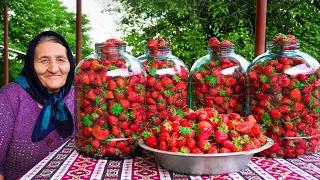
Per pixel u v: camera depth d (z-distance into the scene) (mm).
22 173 820
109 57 669
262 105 650
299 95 629
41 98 827
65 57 841
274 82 637
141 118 663
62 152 702
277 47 674
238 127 564
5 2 3115
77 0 1743
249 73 685
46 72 819
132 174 553
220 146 547
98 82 629
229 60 747
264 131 650
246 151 538
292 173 555
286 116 636
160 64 763
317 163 614
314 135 653
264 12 1000
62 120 839
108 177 536
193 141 540
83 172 562
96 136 636
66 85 859
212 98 731
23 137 810
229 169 547
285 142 639
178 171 554
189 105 782
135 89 650
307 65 643
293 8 2594
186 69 801
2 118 793
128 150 644
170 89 748
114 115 633
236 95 731
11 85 840
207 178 533
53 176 538
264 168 583
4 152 800
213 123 563
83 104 648
